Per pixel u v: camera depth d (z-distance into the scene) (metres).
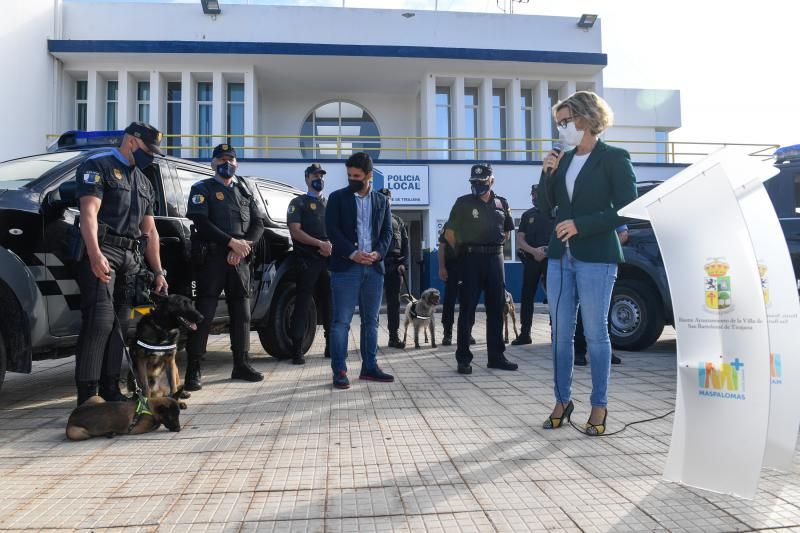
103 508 2.20
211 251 4.38
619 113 21.44
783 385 2.52
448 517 2.12
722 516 2.12
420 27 16.38
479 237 4.97
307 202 5.47
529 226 6.63
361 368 4.96
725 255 2.28
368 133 18.27
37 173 3.83
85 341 3.37
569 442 3.02
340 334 4.36
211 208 4.41
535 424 3.37
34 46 14.01
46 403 4.05
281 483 2.45
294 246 5.50
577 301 3.33
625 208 2.54
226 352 6.62
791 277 2.53
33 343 3.46
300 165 13.52
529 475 2.54
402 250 6.85
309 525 2.05
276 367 5.36
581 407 3.77
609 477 2.51
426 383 4.56
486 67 16.44
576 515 2.13
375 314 4.62
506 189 14.10
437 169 13.83
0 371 3.38
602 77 17.03
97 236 3.33
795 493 2.33
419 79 17.14
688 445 2.35
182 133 15.81
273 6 15.90
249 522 2.07
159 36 15.62
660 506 2.21
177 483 2.46
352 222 4.39
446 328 6.85
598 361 3.15
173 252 4.46
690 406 2.35
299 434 3.18
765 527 2.03
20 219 3.42
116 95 16.27
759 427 2.18
